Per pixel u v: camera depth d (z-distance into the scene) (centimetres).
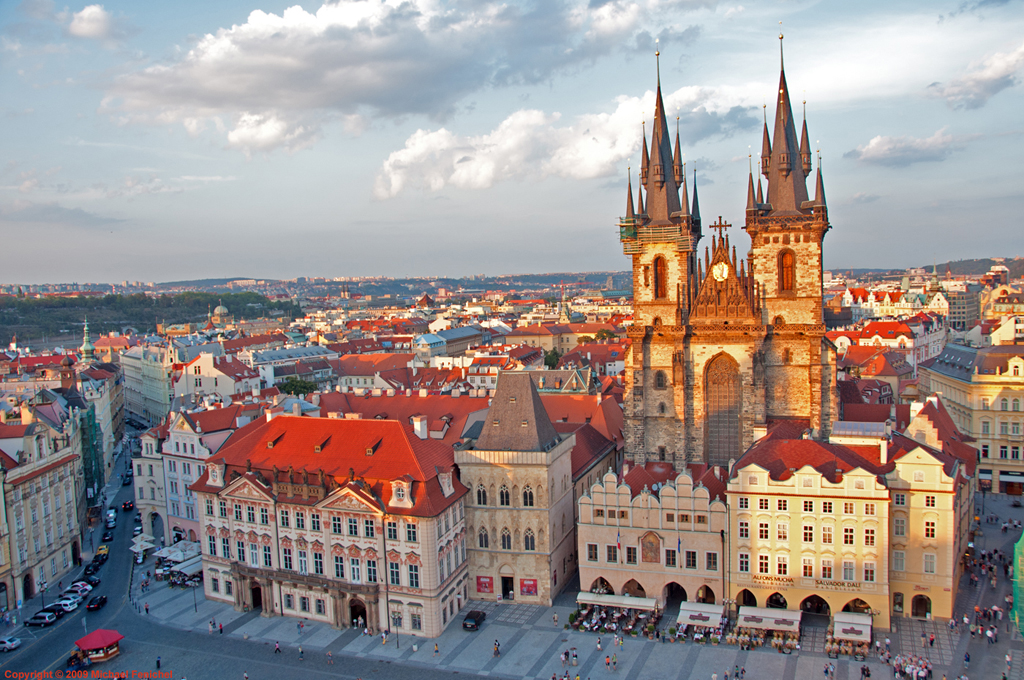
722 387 14800
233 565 12512
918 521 10662
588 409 16438
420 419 13362
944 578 10625
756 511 11012
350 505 11544
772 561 11012
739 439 14762
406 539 11262
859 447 11644
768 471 10906
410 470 11550
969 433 17150
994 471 16862
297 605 12169
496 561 12256
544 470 11900
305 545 11988
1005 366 16838
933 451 11325
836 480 10656
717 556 11256
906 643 10200
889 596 10538
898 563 10819
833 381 14275
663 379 15012
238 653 11038
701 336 14700
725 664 10050
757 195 14488
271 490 12219
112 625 12131
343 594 11669
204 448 15088
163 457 15900
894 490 10694
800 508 10806
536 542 12062
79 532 15262
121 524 17462
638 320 15125
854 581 10656
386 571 11450
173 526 15900
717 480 11994
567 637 11044
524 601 12212
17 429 13938
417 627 11338
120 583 13925
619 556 11712
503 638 11112
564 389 18400
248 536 12469
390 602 11475
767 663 10012
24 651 11331
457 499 11894
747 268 14488
